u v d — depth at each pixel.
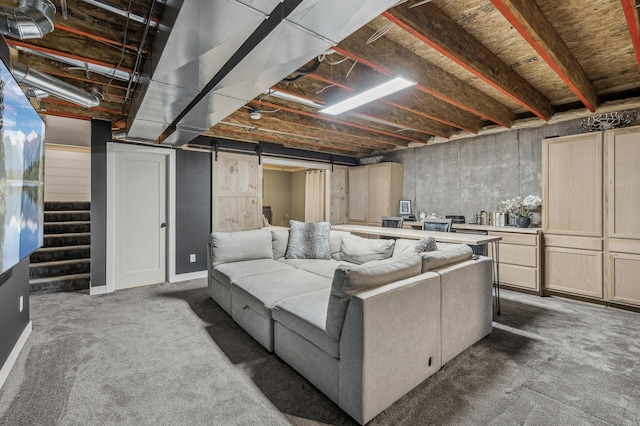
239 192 5.23
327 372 1.80
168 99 2.50
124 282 4.27
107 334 2.70
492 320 2.89
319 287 2.62
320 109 3.33
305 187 8.73
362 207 6.46
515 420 1.62
